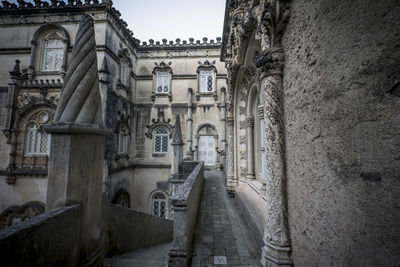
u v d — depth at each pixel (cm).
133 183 1927
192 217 478
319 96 224
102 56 1456
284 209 309
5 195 1370
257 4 424
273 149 326
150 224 541
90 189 256
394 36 139
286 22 316
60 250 205
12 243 149
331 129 203
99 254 273
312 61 239
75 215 231
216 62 2061
